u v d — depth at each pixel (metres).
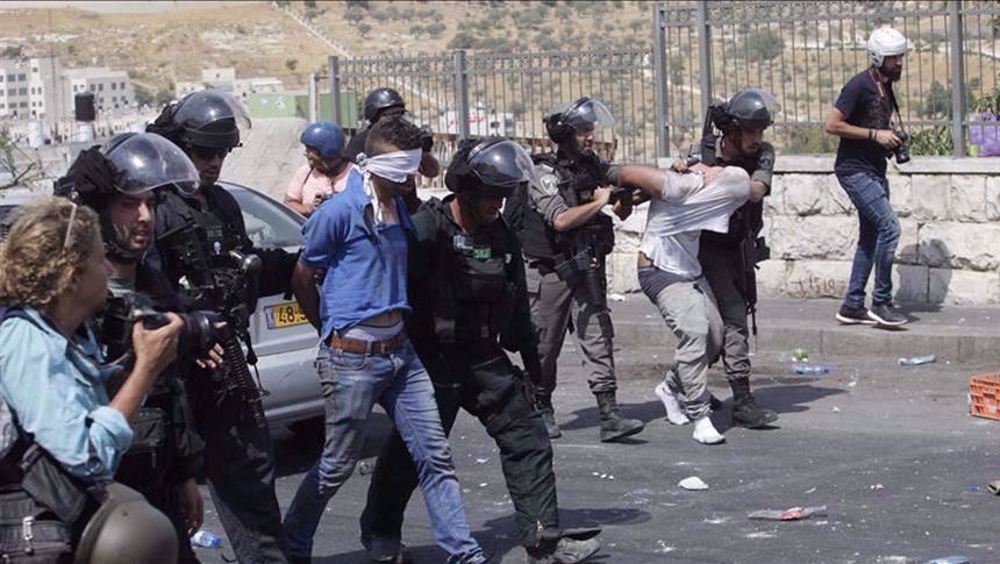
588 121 9.02
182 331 4.84
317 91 17.06
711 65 14.38
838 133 12.05
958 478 8.45
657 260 9.41
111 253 5.11
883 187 12.18
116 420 4.41
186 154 5.88
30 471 4.36
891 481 8.45
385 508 7.21
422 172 9.84
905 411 10.25
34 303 4.38
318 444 10.03
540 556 6.98
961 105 13.23
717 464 8.99
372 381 6.56
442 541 6.68
